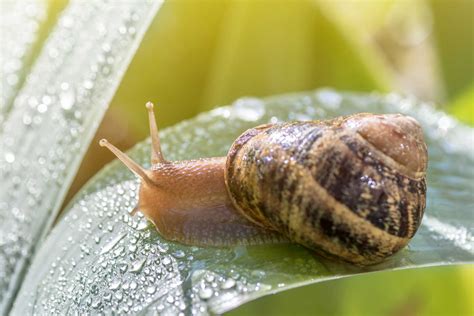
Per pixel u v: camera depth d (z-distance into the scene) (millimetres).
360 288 245
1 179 217
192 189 208
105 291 194
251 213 206
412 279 246
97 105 212
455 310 245
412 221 201
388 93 263
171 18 261
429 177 226
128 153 219
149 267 197
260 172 203
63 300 197
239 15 262
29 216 211
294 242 204
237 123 228
